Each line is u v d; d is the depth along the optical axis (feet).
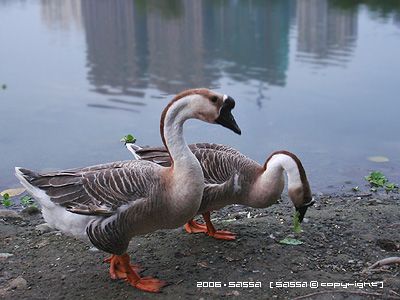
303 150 9.66
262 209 7.64
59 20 30.19
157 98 13.46
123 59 19.26
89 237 5.60
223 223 7.08
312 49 19.62
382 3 29.30
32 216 7.37
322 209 7.52
